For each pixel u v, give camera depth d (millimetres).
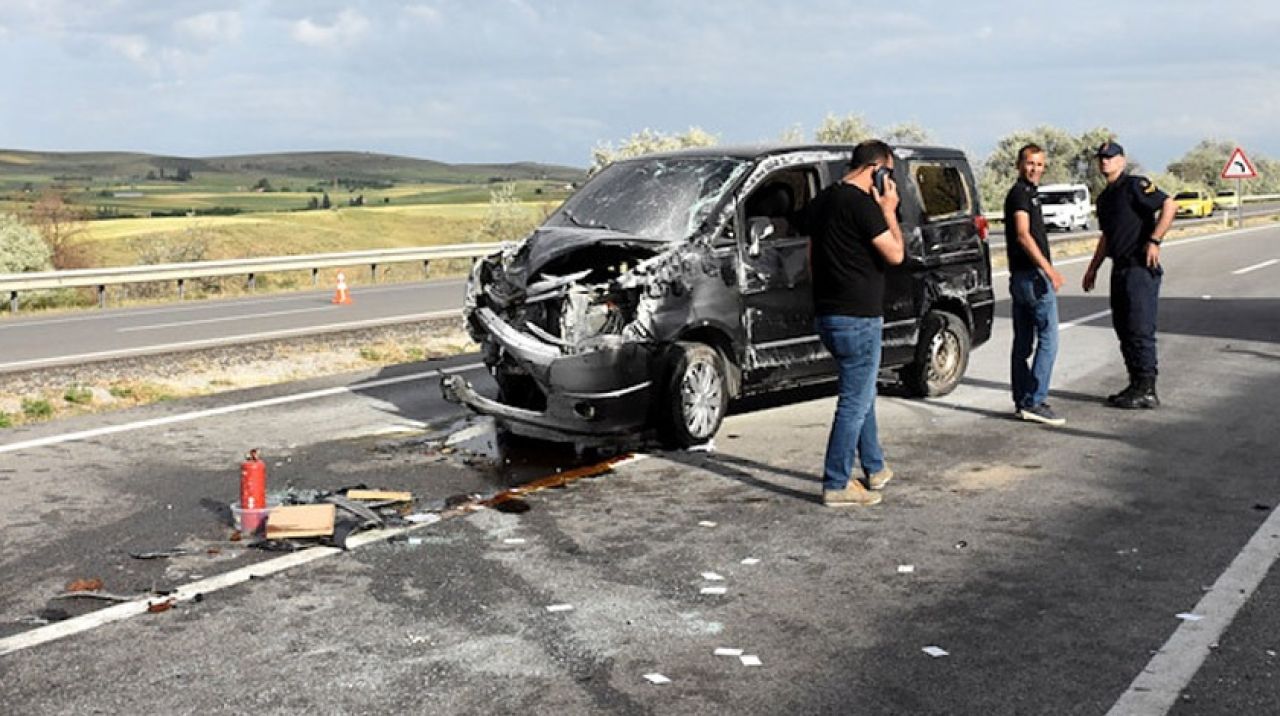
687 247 8234
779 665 4461
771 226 8516
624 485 7297
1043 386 8984
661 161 9359
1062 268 24922
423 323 15070
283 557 5887
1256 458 7770
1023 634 4754
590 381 7809
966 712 4039
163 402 10422
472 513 6680
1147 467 7582
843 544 6020
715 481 7371
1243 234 40344
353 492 7020
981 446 8273
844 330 6617
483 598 5254
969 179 10625
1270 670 4371
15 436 8930
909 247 9781
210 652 4637
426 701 4152
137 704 4152
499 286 8578
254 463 6332
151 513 6734
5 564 5805
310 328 16828
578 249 8320
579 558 5824
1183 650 4566
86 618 5035
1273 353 12383
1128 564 5637
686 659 4527
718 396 8398
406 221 90250
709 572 5586
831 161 9336
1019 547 5934
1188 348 12852
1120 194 9406
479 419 9461
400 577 5559
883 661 4492
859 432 6836
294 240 71250
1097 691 4203
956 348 10336
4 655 4629
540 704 4121
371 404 10273
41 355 14062
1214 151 94625
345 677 4375
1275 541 5965
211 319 18734
